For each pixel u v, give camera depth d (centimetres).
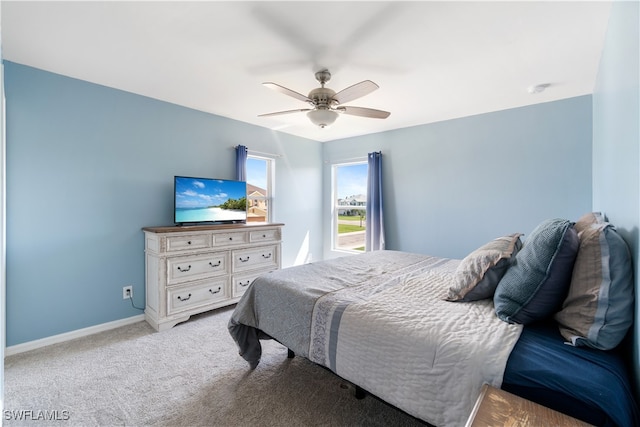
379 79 249
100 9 161
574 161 286
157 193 300
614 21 145
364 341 128
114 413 158
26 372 196
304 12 165
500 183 329
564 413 86
